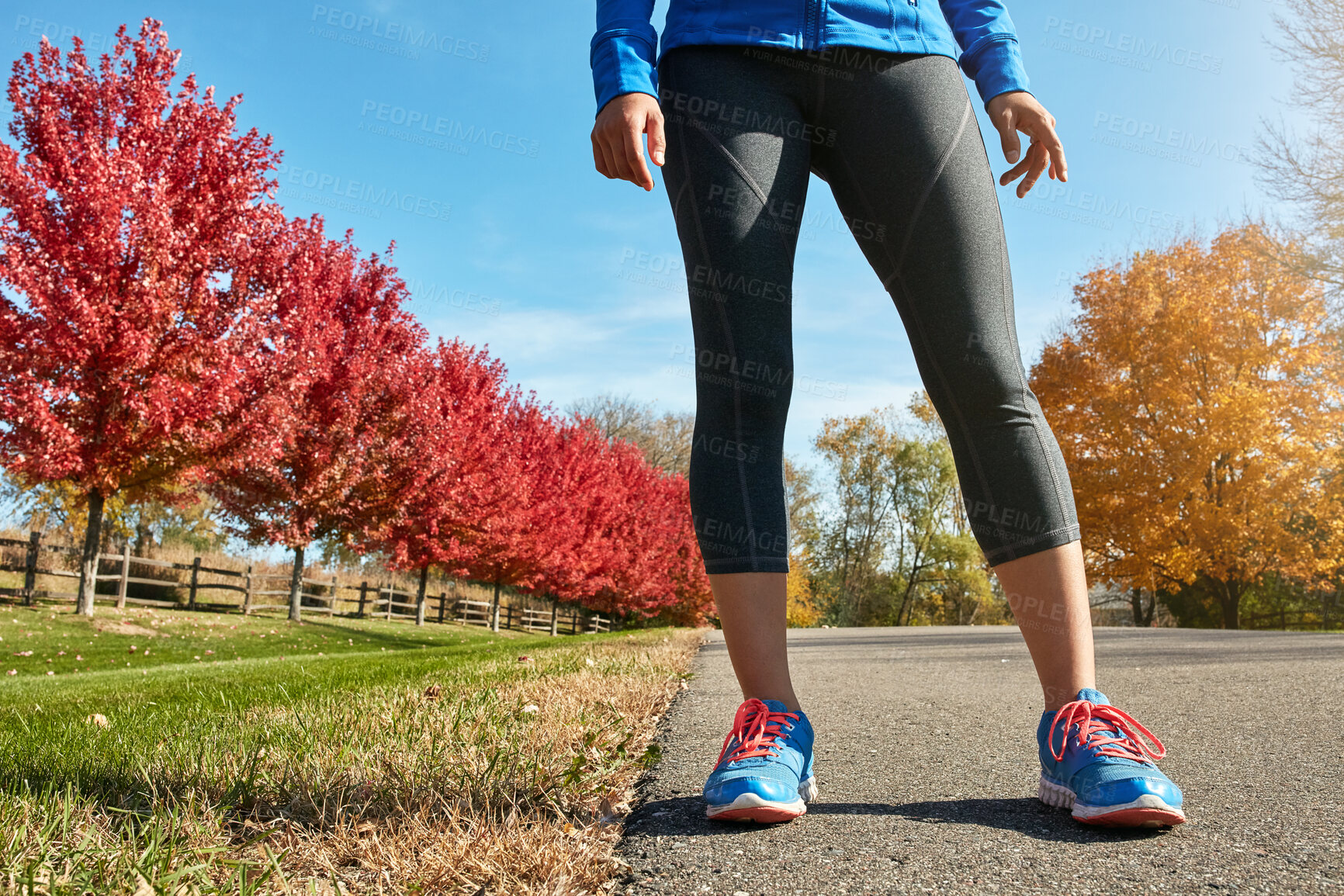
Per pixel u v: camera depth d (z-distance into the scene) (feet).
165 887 2.77
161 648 33.83
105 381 33.14
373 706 7.91
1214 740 5.80
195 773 4.49
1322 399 56.03
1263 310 59.06
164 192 33.32
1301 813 3.79
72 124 33.76
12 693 12.44
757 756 3.89
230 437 37.47
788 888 2.99
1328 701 7.72
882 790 4.55
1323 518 55.52
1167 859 3.19
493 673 12.25
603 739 5.74
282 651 37.83
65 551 57.41
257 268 39.32
